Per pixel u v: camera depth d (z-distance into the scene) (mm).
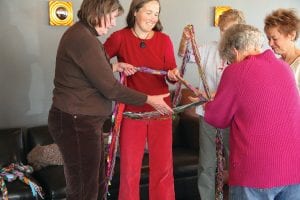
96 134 2051
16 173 2891
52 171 2982
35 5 3430
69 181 2086
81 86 1977
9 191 2703
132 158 2521
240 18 2674
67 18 3504
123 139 2502
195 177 3254
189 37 2604
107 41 2430
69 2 3504
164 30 3938
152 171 2600
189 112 3633
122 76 2381
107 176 2492
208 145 2830
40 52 3510
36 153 3133
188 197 3264
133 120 2469
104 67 1934
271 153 1688
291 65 2201
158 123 2512
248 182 1730
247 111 1715
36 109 3586
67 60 1950
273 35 2189
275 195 1766
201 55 2762
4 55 3395
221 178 2754
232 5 4250
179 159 3258
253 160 1713
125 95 2035
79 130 2002
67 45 1936
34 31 3461
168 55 2484
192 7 4031
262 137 1693
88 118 2010
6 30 3367
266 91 1684
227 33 1866
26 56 3469
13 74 3453
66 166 2072
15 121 3529
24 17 3410
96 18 1969
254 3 4379
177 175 3182
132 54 2408
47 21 3486
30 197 2736
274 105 1683
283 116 1691
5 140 3166
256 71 1700
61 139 2035
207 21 4133
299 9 4617
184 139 3635
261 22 4461
